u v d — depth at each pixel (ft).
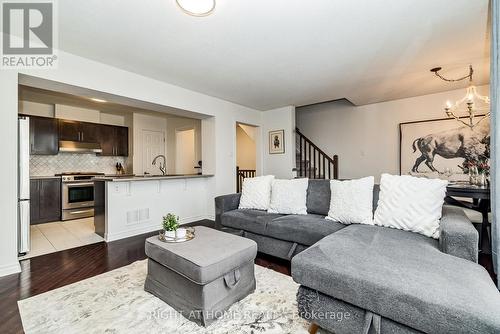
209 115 14.52
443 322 3.28
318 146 19.62
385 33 7.75
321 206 8.93
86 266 8.07
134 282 6.86
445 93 14.19
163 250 5.71
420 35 7.89
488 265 7.51
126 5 6.24
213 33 7.63
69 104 16.25
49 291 6.40
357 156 17.62
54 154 15.52
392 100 16.02
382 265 4.33
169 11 6.51
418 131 15.01
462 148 13.64
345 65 10.23
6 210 7.47
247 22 7.06
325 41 8.22
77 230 12.70
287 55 9.25
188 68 10.38
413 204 6.42
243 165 24.89
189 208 14.57
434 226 5.98
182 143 20.98
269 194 10.20
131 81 10.73
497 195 4.96
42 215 14.42
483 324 3.03
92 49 8.63
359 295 3.99
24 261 8.50
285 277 7.08
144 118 19.90
